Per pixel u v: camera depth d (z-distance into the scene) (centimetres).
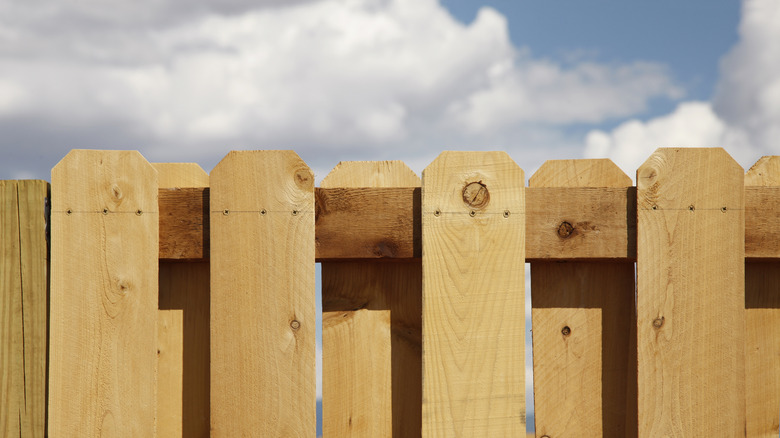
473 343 219
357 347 228
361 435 227
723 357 217
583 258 222
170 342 230
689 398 217
